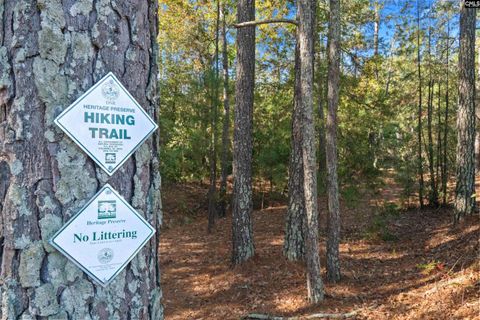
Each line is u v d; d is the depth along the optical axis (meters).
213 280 8.09
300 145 8.32
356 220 11.86
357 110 11.71
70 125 1.32
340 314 5.98
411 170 13.13
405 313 5.71
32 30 1.28
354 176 11.25
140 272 1.49
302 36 6.16
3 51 1.28
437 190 13.17
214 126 13.41
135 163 1.47
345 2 12.82
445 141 13.27
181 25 15.77
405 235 10.46
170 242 11.26
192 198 16.00
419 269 7.65
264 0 14.05
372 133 11.78
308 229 6.50
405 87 15.43
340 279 7.44
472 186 9.95
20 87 1.28
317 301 6.50
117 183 1.42
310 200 6.43
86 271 1.35
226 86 13.14
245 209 8.60
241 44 8.69
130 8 1.44
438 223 11.06
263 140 13.87
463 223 9.62
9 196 1.27
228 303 7.01
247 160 8.66
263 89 13.71
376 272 7.92
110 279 1.40
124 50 1.42
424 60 14.09
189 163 14.63
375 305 6.18
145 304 1.50
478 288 5.86
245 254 8.52
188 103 13.95
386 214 11.99
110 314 1.40
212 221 12.49
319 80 10.93
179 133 14.05
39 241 1.29
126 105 1.43
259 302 6.85
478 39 18.53
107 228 1.40
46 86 1.29
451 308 5.51
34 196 1.29
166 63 16.11
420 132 13.47
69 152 1.32
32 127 1.28
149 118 1.51
